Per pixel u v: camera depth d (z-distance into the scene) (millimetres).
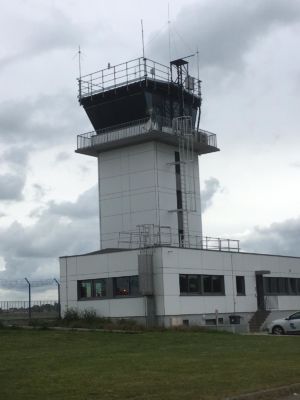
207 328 36406
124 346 24609
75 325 37906
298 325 35438
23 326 37000
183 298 39750
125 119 48469
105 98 48875
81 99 49969
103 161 50406
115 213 49062
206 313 41438
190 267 40812
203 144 49781
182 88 49469
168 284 38750
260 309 46938
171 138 47812
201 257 41938
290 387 13586
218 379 14531
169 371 16078
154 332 32750
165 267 38812
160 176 47781
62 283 43719
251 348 23500
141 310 39188
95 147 49219
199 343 26156
